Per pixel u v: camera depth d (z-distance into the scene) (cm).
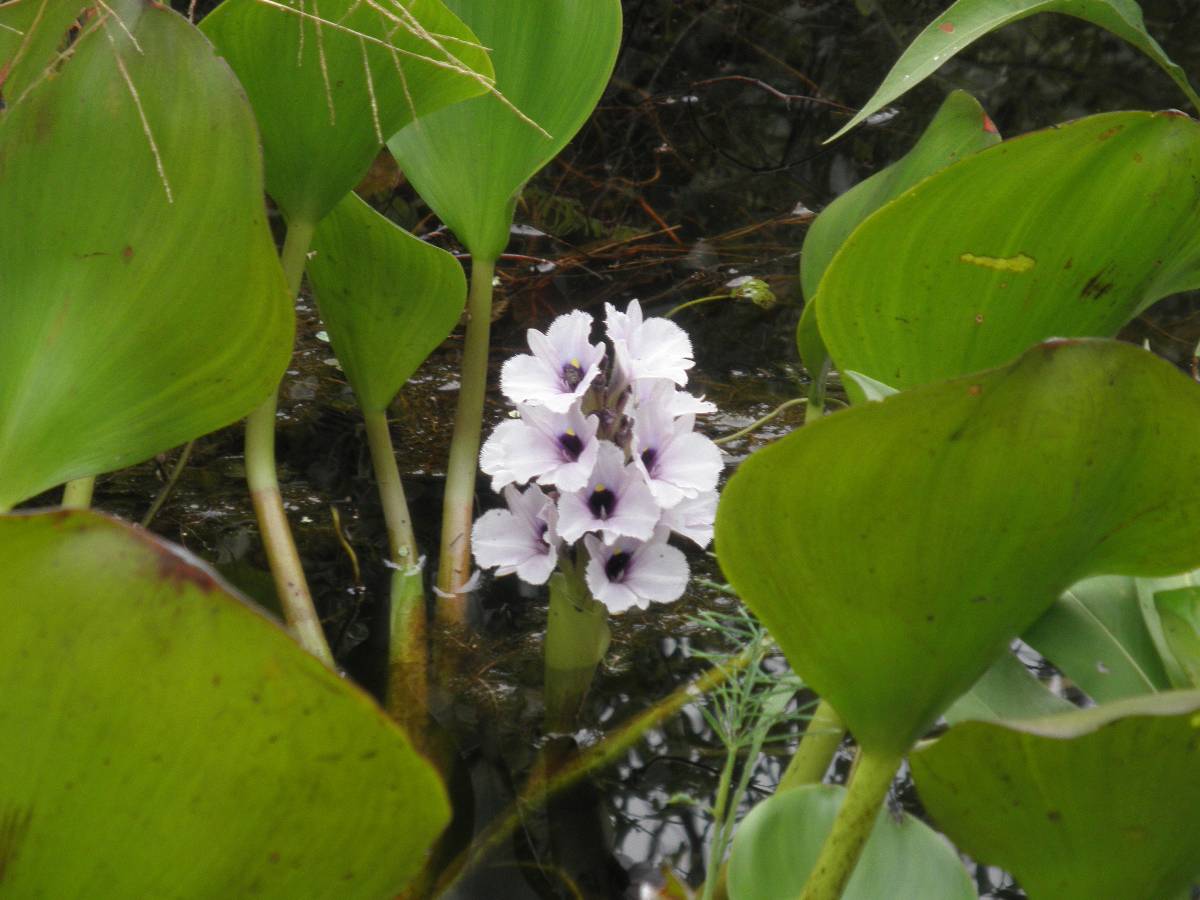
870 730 38
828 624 36
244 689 31
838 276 53
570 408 56
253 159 48
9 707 32
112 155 48
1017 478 33
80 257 48
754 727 58
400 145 69
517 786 58
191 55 48
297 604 65
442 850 55
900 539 34
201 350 49
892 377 56
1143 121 48
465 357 71
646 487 55
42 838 33
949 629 35
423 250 66
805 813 47
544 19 65
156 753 32
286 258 62
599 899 53
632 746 61
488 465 56
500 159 67
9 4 53
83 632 31
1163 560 38
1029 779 36
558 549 58
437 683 64
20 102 48
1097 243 52
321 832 34
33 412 47
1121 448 34
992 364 55
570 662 60
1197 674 46
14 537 30
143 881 34
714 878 50
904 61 65
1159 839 36
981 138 68
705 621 59
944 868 45
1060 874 38
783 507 35
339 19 55
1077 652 49
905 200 50
